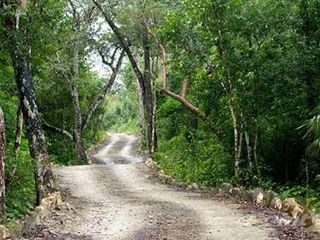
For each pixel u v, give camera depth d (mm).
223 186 15969
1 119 10414
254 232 9523
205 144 21078
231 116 16875
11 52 12906
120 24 25984
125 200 14984
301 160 15594
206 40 15883
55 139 34938
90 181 20375
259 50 14805
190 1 15352
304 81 14523
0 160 10422
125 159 37938
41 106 33281
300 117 14812
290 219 10461
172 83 28688
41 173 13297
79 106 33406
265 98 14930
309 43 14289
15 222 10047
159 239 9289
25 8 12453
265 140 16469
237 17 14703
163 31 17359
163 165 23094
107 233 9945
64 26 17578
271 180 15859
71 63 30406
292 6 14539
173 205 13594
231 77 15305
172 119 30781
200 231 9883
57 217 11422
